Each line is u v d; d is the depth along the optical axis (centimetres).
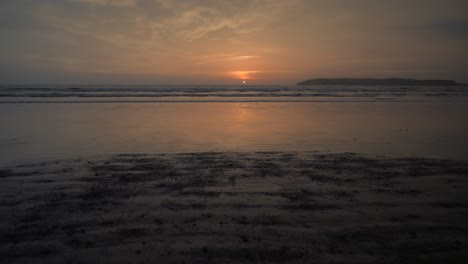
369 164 520
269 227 284
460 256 239
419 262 231
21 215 307
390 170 481
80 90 4094
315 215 311
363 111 1555
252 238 264
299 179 432
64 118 1194
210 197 361
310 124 1073
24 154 593
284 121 1157
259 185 405
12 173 452
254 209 326
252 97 2922
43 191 376
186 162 533
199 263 228
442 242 259
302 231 277
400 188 393
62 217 304
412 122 1123
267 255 239
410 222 295
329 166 507
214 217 306
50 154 594
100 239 262
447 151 636
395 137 816
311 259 234
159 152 620
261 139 784
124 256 237
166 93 3584
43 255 239
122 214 312
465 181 423
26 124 1023
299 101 2356
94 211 319
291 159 559
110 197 358
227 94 3528
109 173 458
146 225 288
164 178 435
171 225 288
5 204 334
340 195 368
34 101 2059
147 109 1614
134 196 362
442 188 393
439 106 1862
